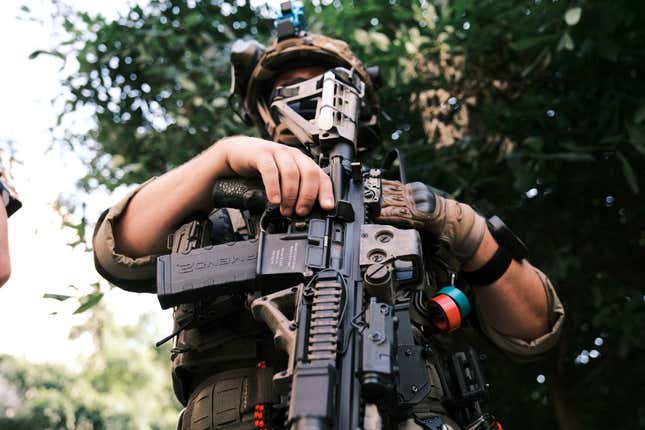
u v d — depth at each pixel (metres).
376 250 1.56
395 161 2.96
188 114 3.17
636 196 3.26
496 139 2.98
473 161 3.02
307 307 1.42
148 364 11.32
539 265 3.17
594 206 3.34
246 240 1.77
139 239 1.83
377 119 2.32
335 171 1.69
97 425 9.64
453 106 3.07
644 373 3.55
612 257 3.37
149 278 1.89
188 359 1.82
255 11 3.34
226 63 3.12
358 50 3.11
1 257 1.55
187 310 1.79
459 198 3.11
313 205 1.62
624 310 3.11
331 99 1.81
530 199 3.23
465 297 1.83
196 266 1.67
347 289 1.49
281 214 1.67
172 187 1.80
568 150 3.03
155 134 3.24
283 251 1.61
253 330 1.74
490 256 1.93
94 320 2.91
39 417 9.12
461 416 1.88
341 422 1.30
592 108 3.03
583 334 3.54
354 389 1.33
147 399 10.99
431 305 1.81
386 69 3.00
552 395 3.60
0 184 1.66
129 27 3.23
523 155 2.87
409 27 3.22
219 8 3.35
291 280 1.59
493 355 3.48
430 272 1.94
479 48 2.96
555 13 2.77
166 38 3.22
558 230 3.23
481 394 1.86
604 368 3.56
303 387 1.27
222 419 1.70
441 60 2.97
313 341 1.35
